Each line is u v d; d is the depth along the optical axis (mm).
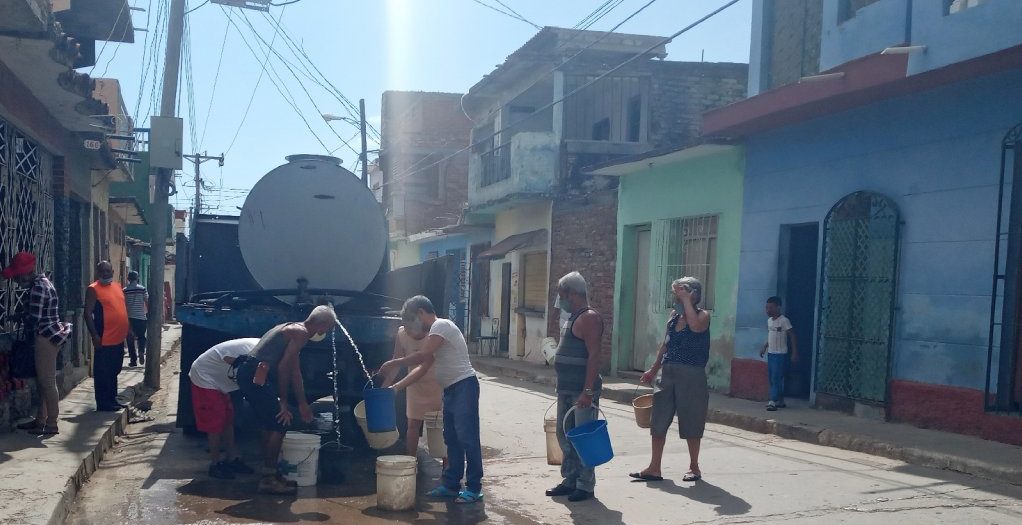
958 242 9078
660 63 18625
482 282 24609
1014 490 6672
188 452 8398
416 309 6957
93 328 9461
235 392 7484
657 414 7238
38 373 8000
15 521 5246
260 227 8789
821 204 11094
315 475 7152
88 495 6660
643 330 15688
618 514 6246
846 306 10547
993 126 8750
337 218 8867
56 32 7625
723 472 7516
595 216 17109
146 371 12969
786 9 12312
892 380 9773
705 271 13625
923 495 6520
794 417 10086
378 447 6734
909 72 8820
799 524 5832
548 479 7477
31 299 7945
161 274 12984
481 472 6672
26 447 7449
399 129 35812
